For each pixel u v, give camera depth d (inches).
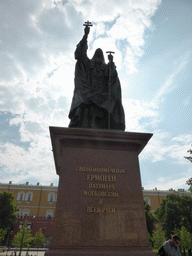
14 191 2171.5
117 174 191.5
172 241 146.8
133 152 206.4
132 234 165.2
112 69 276.7
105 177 188.1
